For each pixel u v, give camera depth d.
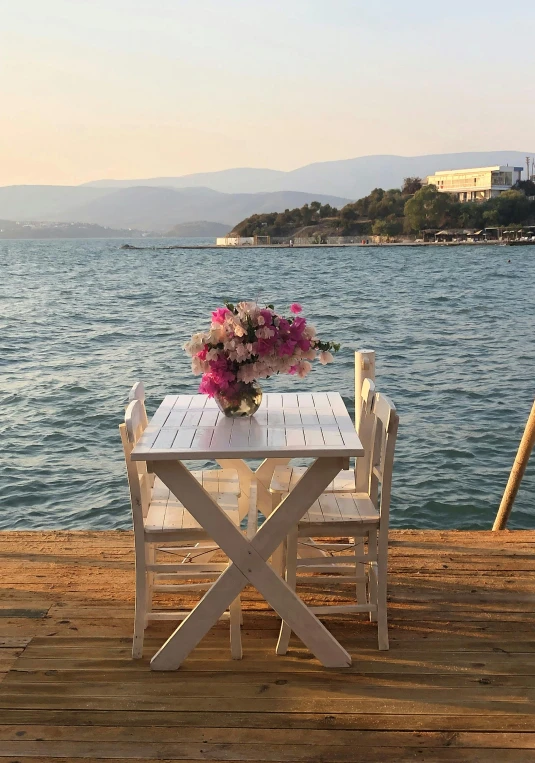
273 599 2.64
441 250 87.94
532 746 2.26
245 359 2.71
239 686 2.58
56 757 2.24
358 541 3.03
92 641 2.87
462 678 2.61
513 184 128.00
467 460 7.46
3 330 18.28
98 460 7.57
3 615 3.07
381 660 2.73
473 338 16.27
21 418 9.22
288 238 137.88
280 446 2.47
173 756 2.24
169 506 2.91
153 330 17.91
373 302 25.20
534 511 6.24
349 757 2.22
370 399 3.07
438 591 3.27
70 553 3.68
